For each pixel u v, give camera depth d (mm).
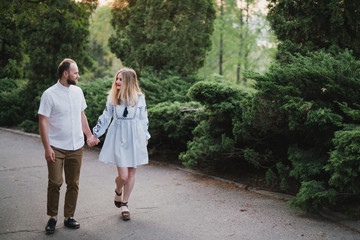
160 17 9594
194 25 9625
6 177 6051
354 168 3650
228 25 20906
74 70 3725
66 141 3740
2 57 15031
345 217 4016
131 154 4062
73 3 5609
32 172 6406
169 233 3723
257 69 20984
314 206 4008
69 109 3758
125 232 3744
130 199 4902
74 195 3855
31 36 11984
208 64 22609
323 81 4395
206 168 6488
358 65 4387
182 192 5242
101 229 3822
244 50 20812
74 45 12273
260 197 4977
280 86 4402
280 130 4934
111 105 4141
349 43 5430
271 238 3570
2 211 4359
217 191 5289
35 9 5699
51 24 11711
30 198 4891
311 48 5504
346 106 4027
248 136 5344
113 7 10742
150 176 6258
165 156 7668
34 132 11398
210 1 9891
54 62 12055
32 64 11969
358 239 3475
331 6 5195
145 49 9719
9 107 12570
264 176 5867
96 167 6883
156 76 9570
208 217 4191
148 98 8680
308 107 4121
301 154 4504
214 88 5559
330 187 4098
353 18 5348
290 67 4789
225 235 3666
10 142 9695
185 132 6938
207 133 6082
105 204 4672
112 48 10883
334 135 3988
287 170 4789
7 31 14711
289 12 5840
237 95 5586
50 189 3686
